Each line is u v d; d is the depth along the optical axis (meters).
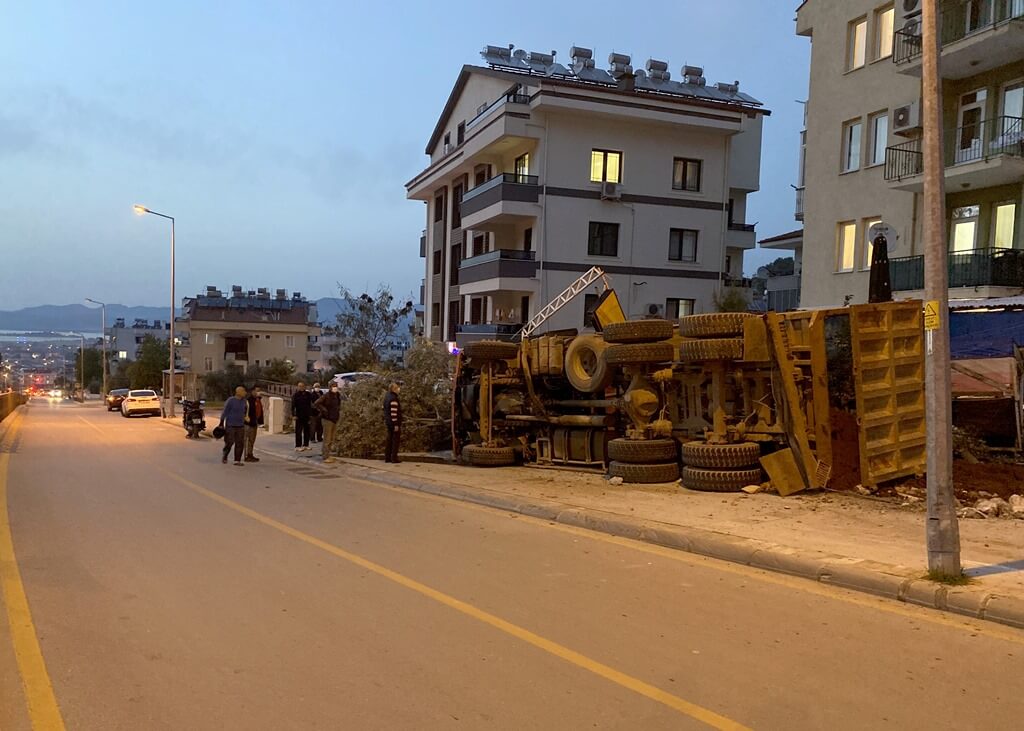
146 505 11.20
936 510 6.36
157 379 81.31
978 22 19.30
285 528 9.40
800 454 10.69
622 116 33.81
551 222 33.69
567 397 15.25
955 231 21.53
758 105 44.31
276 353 84.50
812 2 25.95
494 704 4.24
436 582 6.83
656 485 11.87
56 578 6.92
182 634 5.39
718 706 4.23
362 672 4.70
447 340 42.53
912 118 21.56
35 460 18.25
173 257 41.88
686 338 11.65
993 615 5.73
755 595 6.45
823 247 25.31
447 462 16.52
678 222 35.75
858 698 4.36
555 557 7.84
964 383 12.44
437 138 45.97
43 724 3.99
